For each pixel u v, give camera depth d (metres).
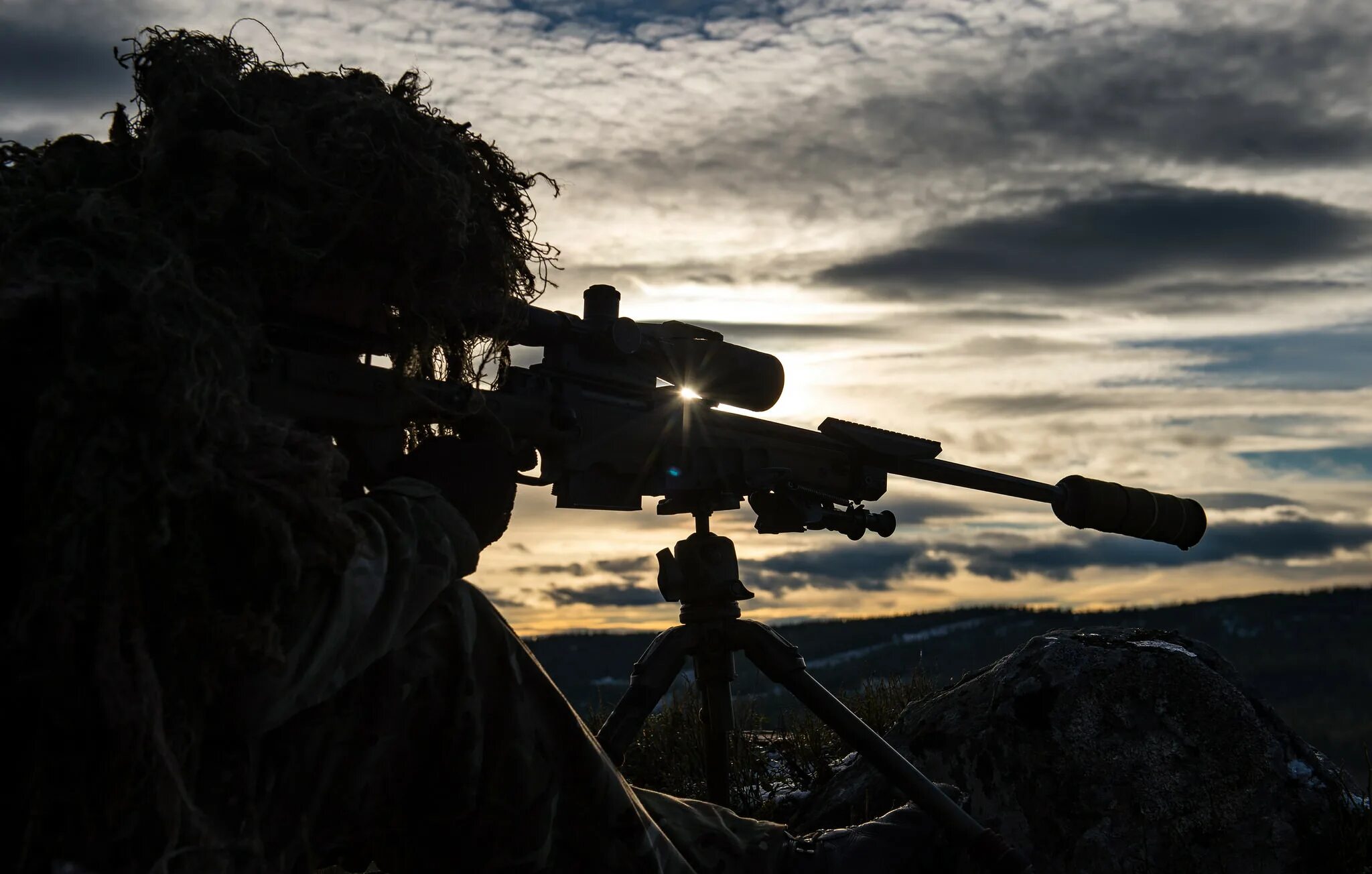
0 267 1.05
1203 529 3.42
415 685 1.32
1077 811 2.68
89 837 1.02
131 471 1.03
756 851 1.73
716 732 2.50
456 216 1.42
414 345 1.54
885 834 1.92
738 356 2.38
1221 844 2.62
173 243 1.17
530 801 1.40
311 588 1.16
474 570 1.39
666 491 2.34
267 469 1.12
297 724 1.25
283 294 1.40
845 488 2.83
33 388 1.04
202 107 1.29
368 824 1.35
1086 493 3.22
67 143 1.32
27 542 1.00
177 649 1.06
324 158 1.33
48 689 1.00
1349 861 2.52
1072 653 2.88
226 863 1.14
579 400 2.11
